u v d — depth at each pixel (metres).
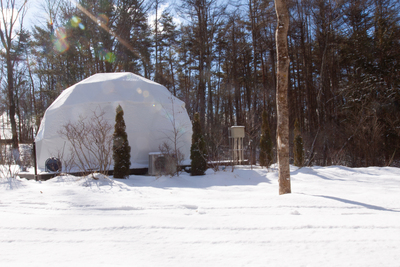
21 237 3.62
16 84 25.72
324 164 18.98
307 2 21.31
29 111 33.03
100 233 3.74
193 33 27.16
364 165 17.80
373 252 3.02
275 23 22.14
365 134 17.56
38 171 10.88
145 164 11.79
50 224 4.14
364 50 20.50
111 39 22.45
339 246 3.20
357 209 4.85
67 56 23.31
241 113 26.56
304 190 7.18
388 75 19.48
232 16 22.94
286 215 4.51
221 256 2.96
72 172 9.89
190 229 3.85
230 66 32.47
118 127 9.55
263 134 12.16
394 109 18.06
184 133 13.18
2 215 4.70
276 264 2.74
